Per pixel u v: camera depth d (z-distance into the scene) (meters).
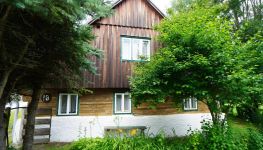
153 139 6.35
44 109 9.54
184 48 6.71
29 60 5.36
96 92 10.49
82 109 10.20
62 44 5.66
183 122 11.52
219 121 7.10
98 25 10.55
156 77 7.02
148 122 10.91
